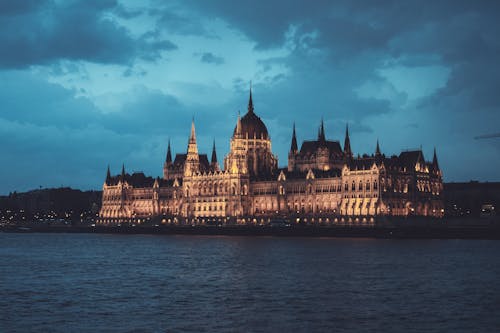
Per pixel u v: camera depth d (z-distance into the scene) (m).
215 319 132.75
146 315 136.88
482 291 164.50
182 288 172.12
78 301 153.25
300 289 168.50
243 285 176.38
